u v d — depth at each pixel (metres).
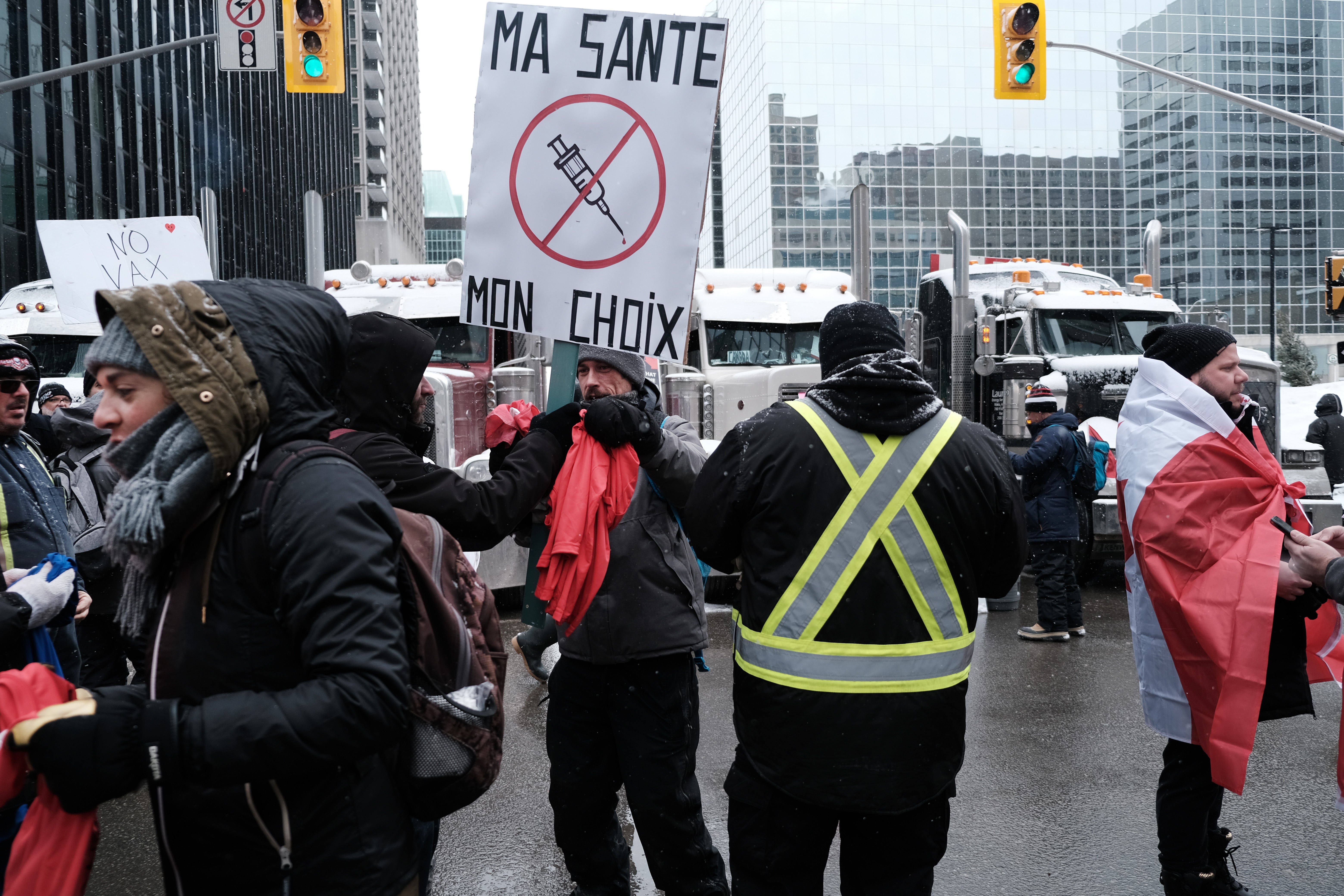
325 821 1.69
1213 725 3.15
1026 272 13.09
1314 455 10.12
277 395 1.69
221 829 1.67
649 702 3.18
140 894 3.77
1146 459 3.44
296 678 1.65
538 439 2.77
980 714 5.81
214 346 1.60
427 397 2.70
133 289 1.58
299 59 11.55
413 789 1.88
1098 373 11.04
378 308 9.99
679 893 3.24
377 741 1.56
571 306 3.09
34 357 3.54
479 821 4.43
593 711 3.25
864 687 2.41
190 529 1.64
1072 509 7.63
